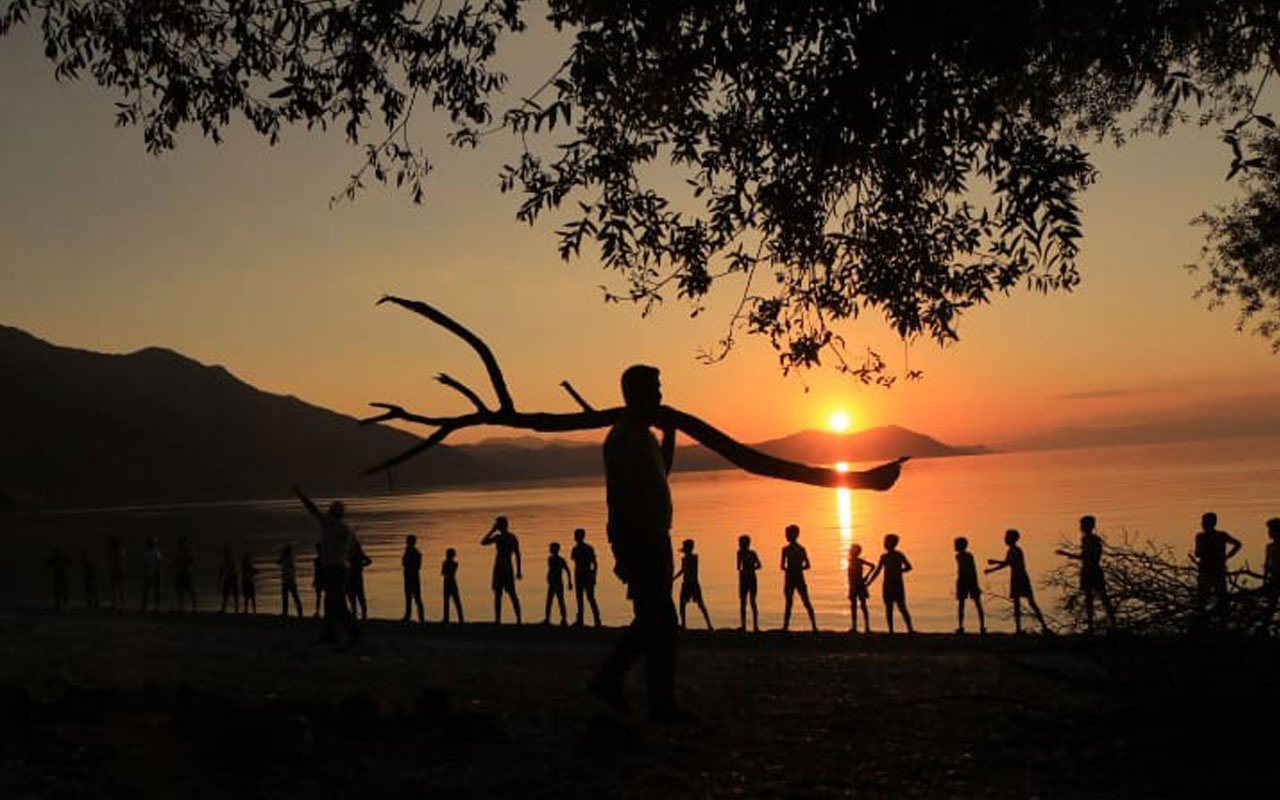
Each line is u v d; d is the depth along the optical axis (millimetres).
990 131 9312
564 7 9844
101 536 143250
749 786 5535
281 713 6922
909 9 8070
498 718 7273
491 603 45375
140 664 13023
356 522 169500
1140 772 5691
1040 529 78750
